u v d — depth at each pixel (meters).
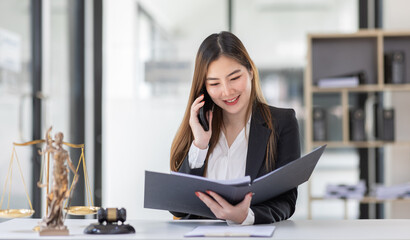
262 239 1.33
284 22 4.25
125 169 4.33
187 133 1.89
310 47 3.92
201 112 1.78
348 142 3.84
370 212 4.11
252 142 1.85
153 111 4.35
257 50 4.26
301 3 4.25
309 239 1.33
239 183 1.48
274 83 4.24
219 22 4.31
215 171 1.91
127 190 4.32
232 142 1.94
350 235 1.38
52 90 3.70
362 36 4.01
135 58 4.37
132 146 4.34
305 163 1.56
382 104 4.16
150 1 4.38
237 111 1.82
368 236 1.37
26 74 3.36
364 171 4.12
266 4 4.27
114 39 4.38
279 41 4.24
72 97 4.06
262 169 1.84
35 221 1.71
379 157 4.14
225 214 1.52
